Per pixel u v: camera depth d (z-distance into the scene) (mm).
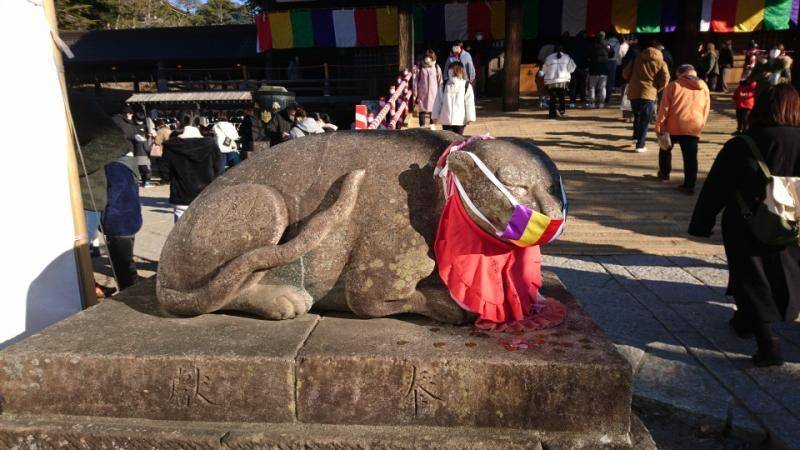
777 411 2670
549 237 2057
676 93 6891
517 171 2037
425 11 16031
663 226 6055
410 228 2209
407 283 2215
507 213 1997
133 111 18609
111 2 28484
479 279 2139
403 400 1970
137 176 4754
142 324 2318
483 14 15883
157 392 2051
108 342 2143
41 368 2080
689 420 2717
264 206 2260
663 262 5098
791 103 2977
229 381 2012
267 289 2309
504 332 2168
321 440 1927
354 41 16812
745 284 3041
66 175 3381
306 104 17859
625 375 1873
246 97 17562
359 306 2268
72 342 2148
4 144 3057
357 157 2338
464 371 1924
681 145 7016
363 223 2240
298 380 1990
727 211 3143
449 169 2107
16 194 3121
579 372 1885
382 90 17578
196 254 2307
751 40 14992
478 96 16734
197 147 5793
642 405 2846
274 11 17078
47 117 3258
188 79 23578
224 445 1952
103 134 4352
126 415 2080
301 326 2262
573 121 11906
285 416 2021
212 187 2506
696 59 14836
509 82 13461
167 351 2053
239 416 2037
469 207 2053
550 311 2359
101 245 6625
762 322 3023
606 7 15406
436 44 16891
